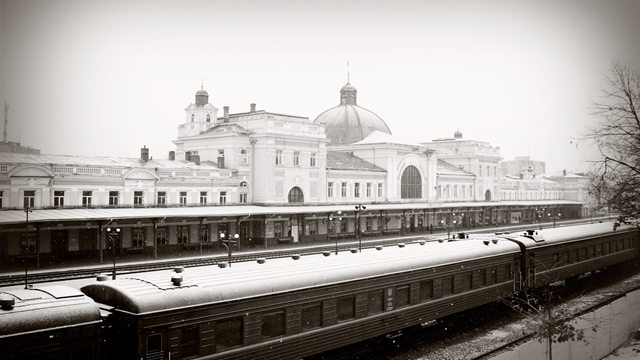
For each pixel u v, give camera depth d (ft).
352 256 73.77
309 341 60.59
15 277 115.24
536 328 85.15
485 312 95.09
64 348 44.19
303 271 62.34
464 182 310.24
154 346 48.32
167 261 139.85
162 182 172.45
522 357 69.51
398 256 75.87
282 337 58.18
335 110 309.22
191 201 181.57
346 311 65.41
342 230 215.10
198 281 53.98
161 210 157.38
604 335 83.25
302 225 197.36
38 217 128.57
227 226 177.99
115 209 152.87
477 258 86.43
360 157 263.08
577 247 116.88
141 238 156.15
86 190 155.02
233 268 62.34
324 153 223.51
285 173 207.72
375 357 72.90
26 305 44.14
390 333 74.33
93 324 45.68
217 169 190.29
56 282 113.09
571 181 391.86
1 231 127.75
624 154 91.20
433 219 263.70
